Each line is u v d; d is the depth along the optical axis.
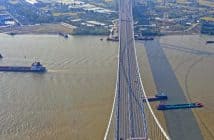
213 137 174.50
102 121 185.62
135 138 162.25
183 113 196.62
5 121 186.50
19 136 174.12
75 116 190.75
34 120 187.12
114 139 161.88
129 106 191.75
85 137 172.38
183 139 171.75
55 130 178.50
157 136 170.88
